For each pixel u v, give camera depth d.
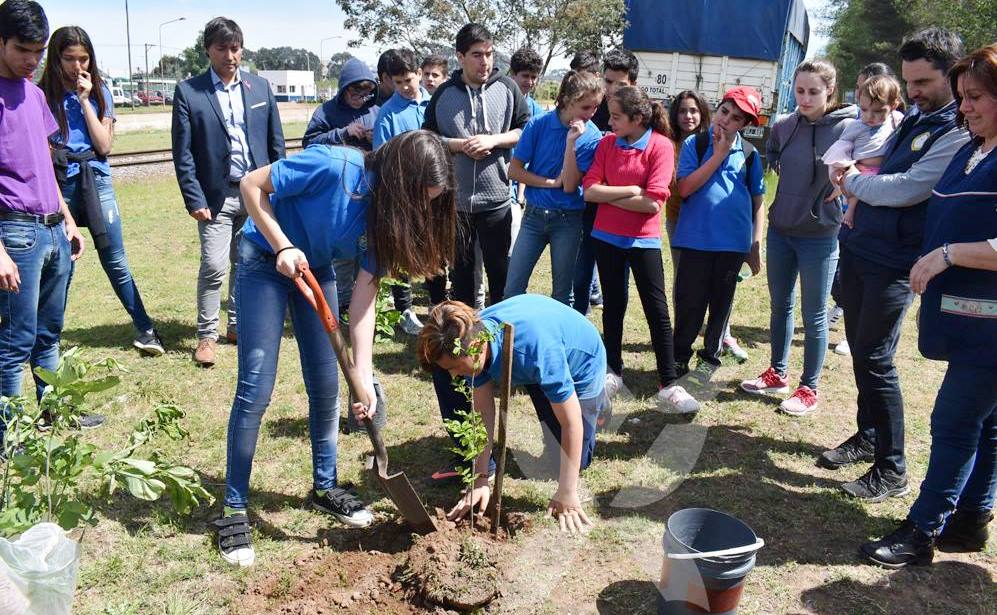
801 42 18.02
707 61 14.50
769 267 4.89
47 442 2.64
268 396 3.30
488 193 5.25
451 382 3.74
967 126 2.98
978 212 2.89
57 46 4.83
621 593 2.94
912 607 3.05
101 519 3.48
